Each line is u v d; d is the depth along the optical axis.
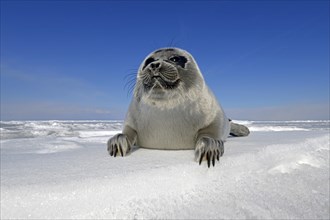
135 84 0.58
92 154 0.55
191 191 0.39
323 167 0.55
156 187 0.37
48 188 0.31
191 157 0.48
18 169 0.41
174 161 0.45
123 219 0.32
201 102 0.55
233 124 0.92
